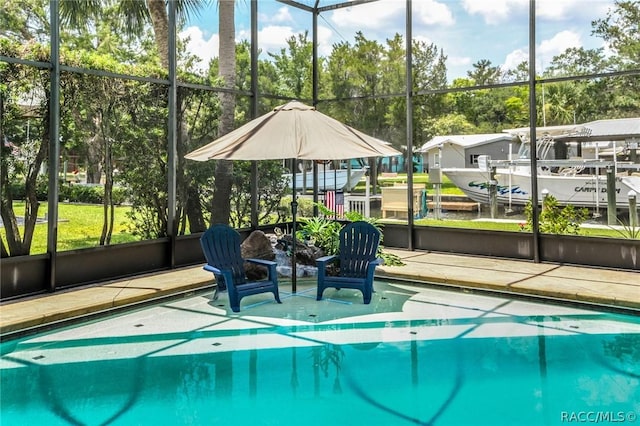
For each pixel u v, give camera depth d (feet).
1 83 17.43
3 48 17.43
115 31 20.90
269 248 22.61
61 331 15.71
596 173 22.93
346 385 12.05
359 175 29.45
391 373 12.69
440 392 11.61
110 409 10.84
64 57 19.19
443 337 15.20
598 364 13.14
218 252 19.01
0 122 17.46
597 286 18.86
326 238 24.43
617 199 22.53
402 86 27.73
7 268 17.67
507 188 25.09
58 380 12.26
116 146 21.01
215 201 25.38
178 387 11.91
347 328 16.07
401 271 22.13
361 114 29.22
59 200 18.99
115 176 21.01
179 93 23.41
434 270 22.25
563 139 23.61
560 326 16.07
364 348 14.38
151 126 22.27
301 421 10.35
